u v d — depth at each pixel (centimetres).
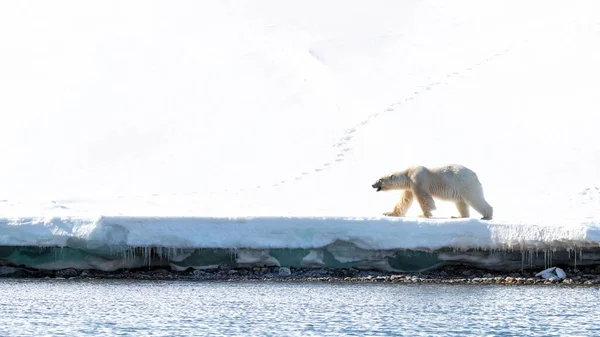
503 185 9344
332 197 9294
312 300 5266
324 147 11544
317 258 6175
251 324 4622
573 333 4416
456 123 11556
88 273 6200
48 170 12400
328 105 13150
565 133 10631
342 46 15762
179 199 9350
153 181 11125
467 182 6341
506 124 11250
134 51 16975
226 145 12244
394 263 6175
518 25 15738
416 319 4738
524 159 10062
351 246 6122
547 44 14038
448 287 5709
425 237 5978
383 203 8869
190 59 16212
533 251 5962
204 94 14450
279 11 18512
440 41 15575
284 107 13400
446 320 4716
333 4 18650
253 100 13900
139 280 6006
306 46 15912
